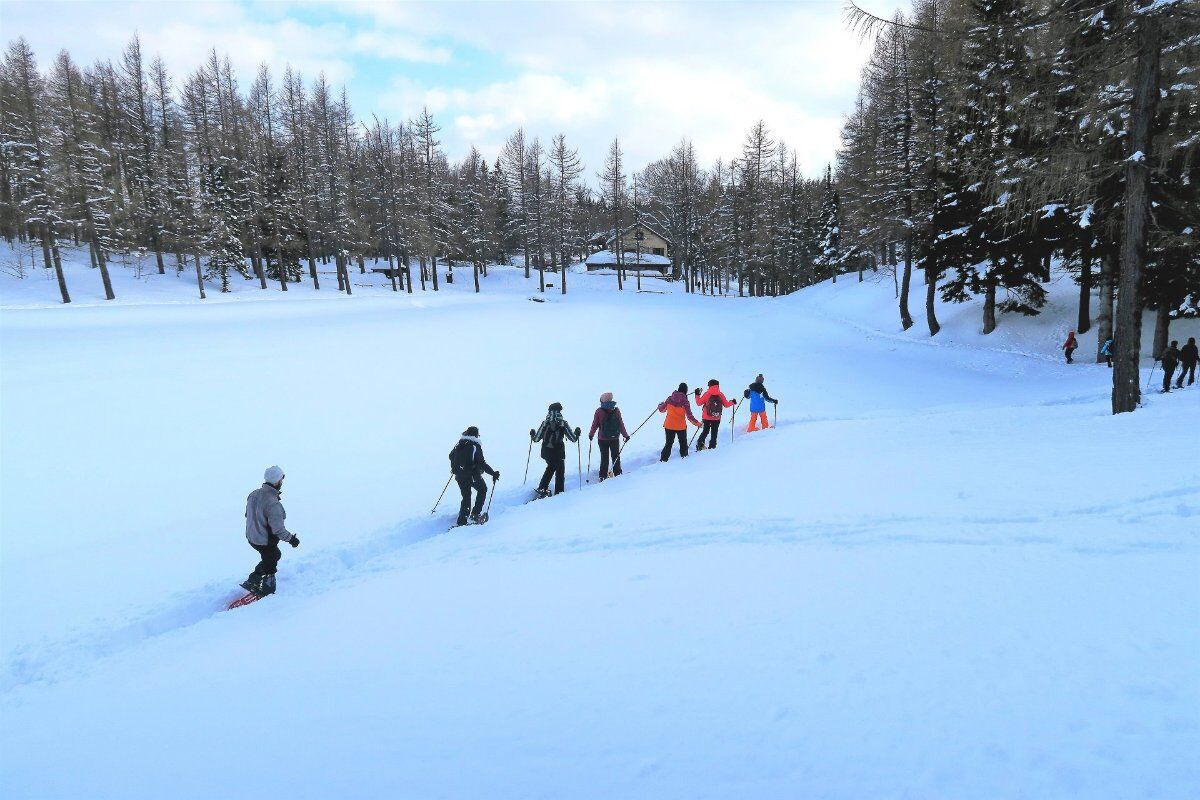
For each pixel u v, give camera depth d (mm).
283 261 53625
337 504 9555
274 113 60469
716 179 75375
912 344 26391
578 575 5520
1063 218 19922
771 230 60812
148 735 3588
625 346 27438
